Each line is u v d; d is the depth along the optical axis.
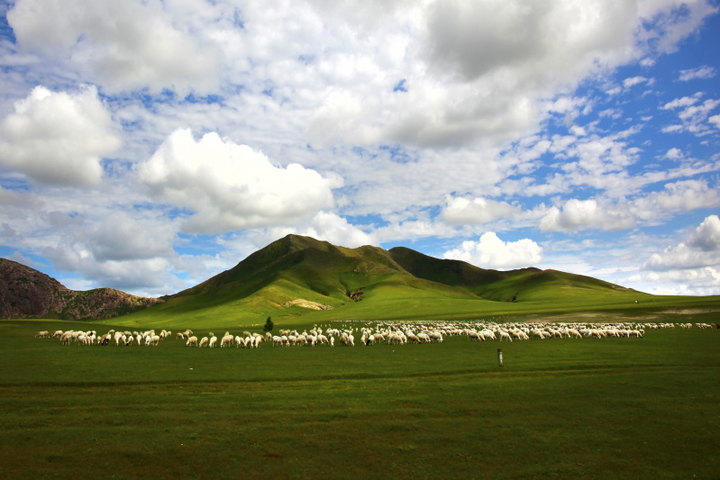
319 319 179.25
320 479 16.17
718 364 40.69
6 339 74.50
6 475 16.12
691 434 20.81
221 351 56.53
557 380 33.56
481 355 49.06
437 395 28.66
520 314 149.75
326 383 33.12
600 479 16.20
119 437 20.28
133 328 131.62
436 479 16.19
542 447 19.30
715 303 135.38
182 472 16.67
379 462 17.70
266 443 19.67
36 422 22.44
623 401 26.73
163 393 29.52
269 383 33.19
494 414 24.20
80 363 43.06
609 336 72.62
